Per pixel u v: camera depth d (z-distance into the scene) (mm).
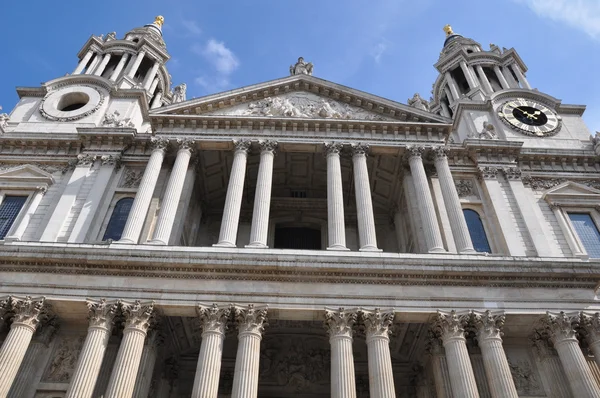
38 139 36000
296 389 30016
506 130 41156
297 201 39375
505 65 52719
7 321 25516
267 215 29766
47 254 25984
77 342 26250
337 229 28891
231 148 33750
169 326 28250
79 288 25375
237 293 25406
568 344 24797
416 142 34031
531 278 26703
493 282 26531
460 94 52031
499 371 23500
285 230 39531
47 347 25844
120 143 35562
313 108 35969
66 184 33719
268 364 30734
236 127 34156
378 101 35594
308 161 36625
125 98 42781
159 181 33344
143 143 35656
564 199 34531
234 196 30219
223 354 30688
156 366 28469
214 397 22250
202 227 38406
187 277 25922
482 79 50406
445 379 26016
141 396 24312
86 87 42938
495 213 32531
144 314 24547
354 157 33062
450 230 31859
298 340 31719
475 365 26281
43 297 24938
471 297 25938
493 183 34281
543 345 26656
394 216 38750
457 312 25328
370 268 26078
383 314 24984
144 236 30500
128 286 25500
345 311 24969
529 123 42031
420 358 30031
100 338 23781
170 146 33656
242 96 35969
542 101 43875
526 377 26391
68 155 35875
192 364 31031
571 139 40438
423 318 25641
